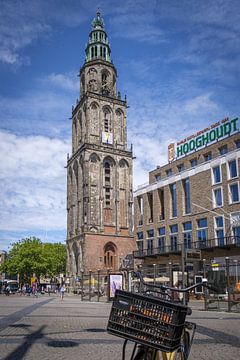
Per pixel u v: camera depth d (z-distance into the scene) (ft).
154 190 203.92
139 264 205.36
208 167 168.76
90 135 300.81
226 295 89.56
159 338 14.75
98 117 307.78
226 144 173.68
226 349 34.45
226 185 158.51
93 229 281.33
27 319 62.64
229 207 155.84
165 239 190.60
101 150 297.94
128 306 15.39
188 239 176.65
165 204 193.47
